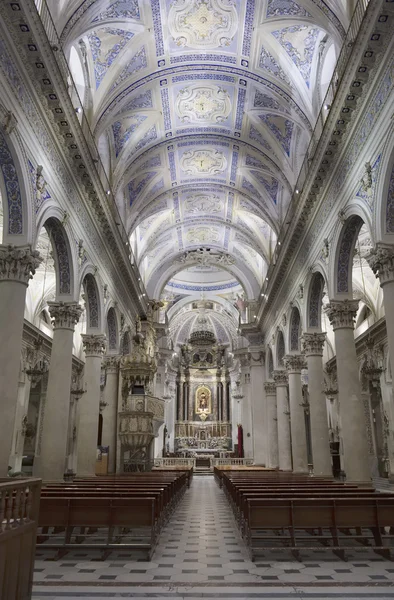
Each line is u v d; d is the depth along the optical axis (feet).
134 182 70.33
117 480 39.60
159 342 117.50
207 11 45.60
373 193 33.12
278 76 50.14
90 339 54.39
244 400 113.19
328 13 38.58
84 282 52.85
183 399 158.81
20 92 30.14
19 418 64.54
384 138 31.17
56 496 23.85
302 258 57.26
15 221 32.17
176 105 58.08
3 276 31.30
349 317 42.80
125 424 65.62
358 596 15.71
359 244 66.69
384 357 68.85
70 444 82.38
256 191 73.51
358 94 33.42
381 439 74.59
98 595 15.72
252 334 100.37
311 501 22.02
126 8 43.19
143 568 19.56
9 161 30.60
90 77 47.39
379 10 27.48
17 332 30.71
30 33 28.02
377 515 22.02
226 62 51.55
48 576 18.11
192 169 72.08
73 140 37.81
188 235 94.94
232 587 16.80
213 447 150.20
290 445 78.13
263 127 59.41
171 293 126.82
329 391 88.94
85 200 45.24
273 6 43.52
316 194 46.55
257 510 21.81
